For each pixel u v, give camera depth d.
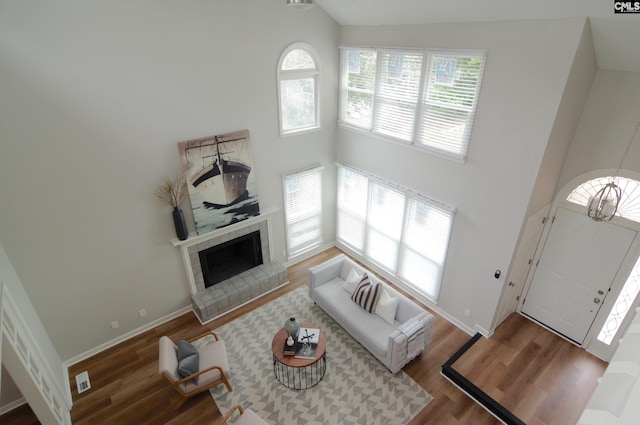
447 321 5.57
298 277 6.60
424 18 4.50
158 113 4.52
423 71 4.75
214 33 4.60
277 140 5.79
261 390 4.43
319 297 5.51
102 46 3.93
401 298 5.00
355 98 5.98
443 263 5.39
